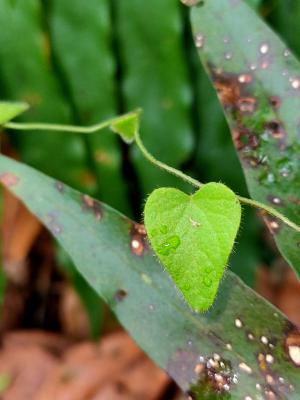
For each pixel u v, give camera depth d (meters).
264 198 0.20
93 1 0.27
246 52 0.20
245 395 0.18
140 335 0.19
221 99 0.20
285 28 0.29
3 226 0.34
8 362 0.35
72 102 0.29
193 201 0.16
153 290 0.19
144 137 0.29
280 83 0.20
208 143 0.30
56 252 0.31
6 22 0.27
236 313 0.18
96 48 0.28
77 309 0.38
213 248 0.16
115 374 0.32
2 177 0.20
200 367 0.18
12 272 0.39
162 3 0.28
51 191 0.20
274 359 0.18
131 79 0.29
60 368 0.33
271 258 0.36
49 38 0.28
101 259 0.19
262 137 0.20
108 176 0.30
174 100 0.29
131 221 0.19
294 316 0.35
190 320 0.18
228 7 0.21
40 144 0.29
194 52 0.29
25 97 0.29
